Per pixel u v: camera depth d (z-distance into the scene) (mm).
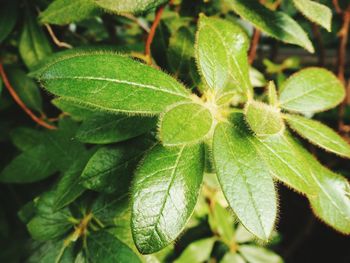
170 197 115
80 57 119
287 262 368
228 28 149
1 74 230
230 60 145
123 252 149
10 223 262
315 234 380
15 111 256
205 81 131
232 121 125
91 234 157
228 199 112
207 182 210
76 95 115
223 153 118
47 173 211
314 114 292
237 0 162
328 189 149
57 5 166
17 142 233
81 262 154
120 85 118
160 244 111
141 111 116
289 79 157
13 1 217
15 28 236
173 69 178
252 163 117
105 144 151
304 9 140
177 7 213
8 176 208
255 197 112
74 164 164
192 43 180
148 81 121
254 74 229
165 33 195
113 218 160
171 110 114
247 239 244
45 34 238
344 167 303
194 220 234
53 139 196
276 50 314
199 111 119
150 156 120
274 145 123
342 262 362
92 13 163
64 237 170
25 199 251
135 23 257
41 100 245
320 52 282
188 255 225
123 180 147
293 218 365
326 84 159
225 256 237
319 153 307
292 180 119
